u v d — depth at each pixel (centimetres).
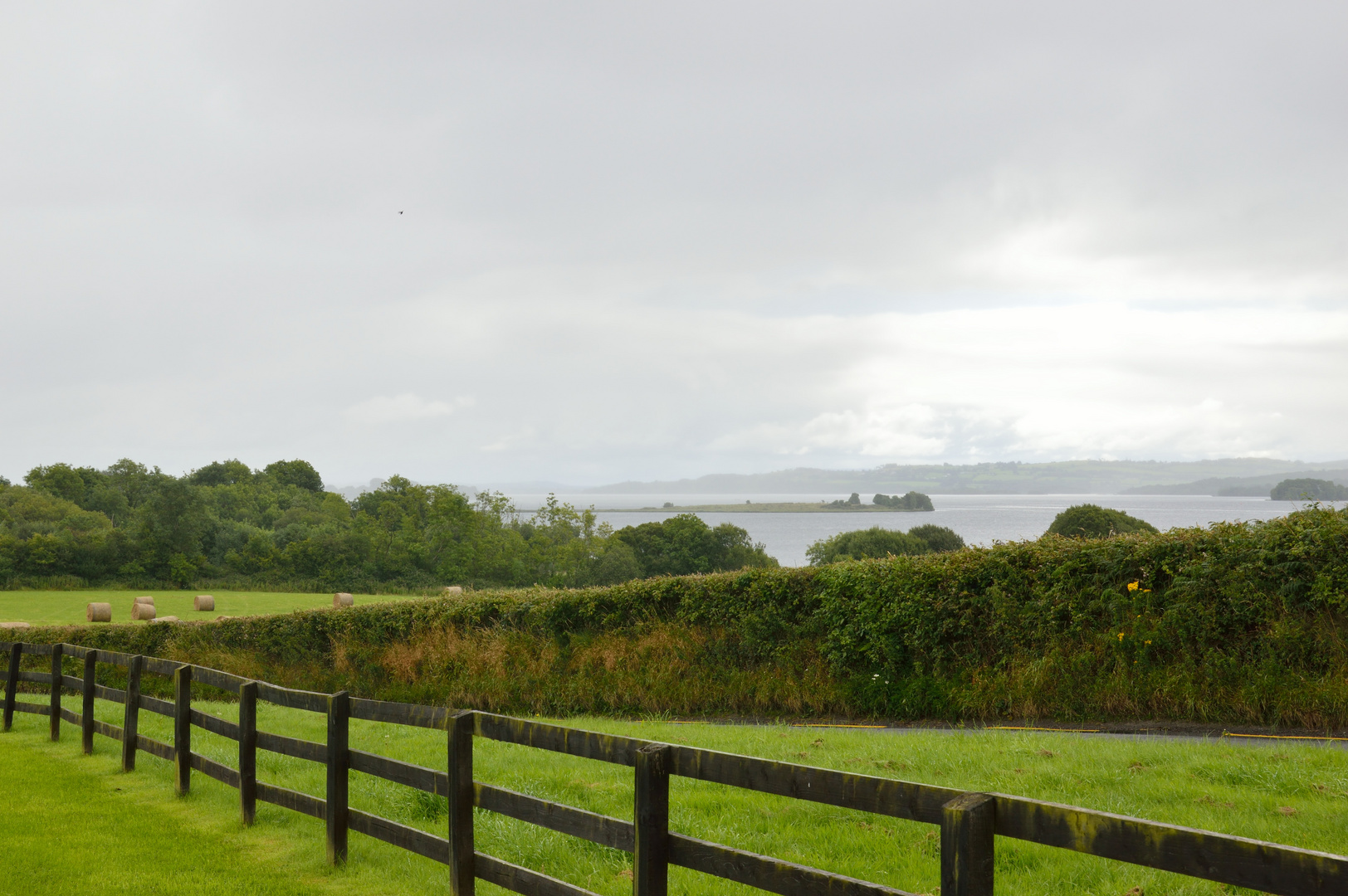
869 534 7838
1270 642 966
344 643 1825
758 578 1381
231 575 9550
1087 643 1084
